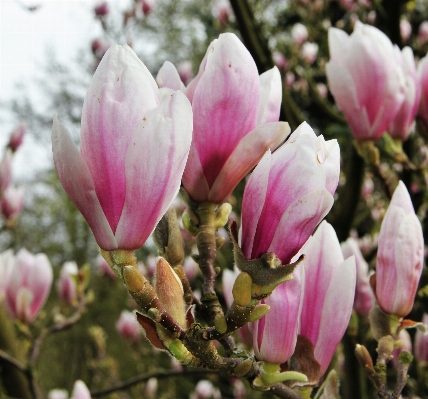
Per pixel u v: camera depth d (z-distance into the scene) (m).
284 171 0.39
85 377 2.62
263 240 0.40
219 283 1.31
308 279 0.46
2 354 0.94
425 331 0.50
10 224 1.33
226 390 2.18
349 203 0.91
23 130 1.32
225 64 0.44
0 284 1.00
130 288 0.40
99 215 0.39
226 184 0.46
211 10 2.89
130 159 0.38
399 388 0.49
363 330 0.70
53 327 1.02
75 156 0.38
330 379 0.45
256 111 0.45
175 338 0.41
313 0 1.65
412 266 0.49
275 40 1.88
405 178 0.80
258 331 0.44
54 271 3.57
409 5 1.50
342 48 0.65
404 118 0.67
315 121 1.96
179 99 0.38
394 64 0.64
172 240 0.45
